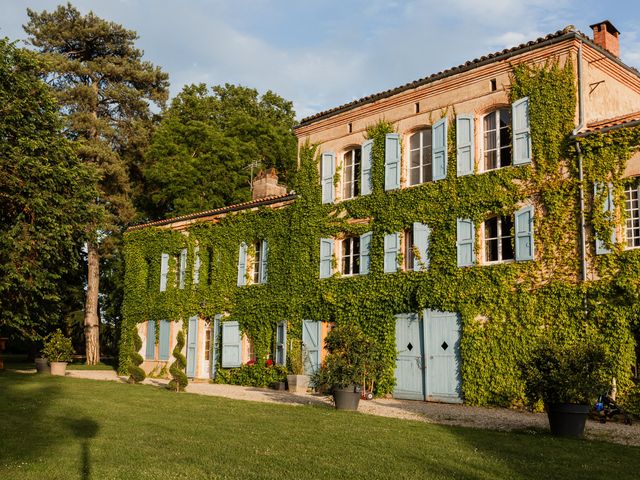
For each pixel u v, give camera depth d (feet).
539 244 54.19
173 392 61.62
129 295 99.50
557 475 25.57
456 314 58.34
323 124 75.77
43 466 26.37
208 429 36.91
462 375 56.70
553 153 54.44
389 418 43.80
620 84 60.18
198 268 88.38
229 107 155.02
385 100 69.05
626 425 43.91
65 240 78.28
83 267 134.72
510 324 54.44
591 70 56.54
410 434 35.78
